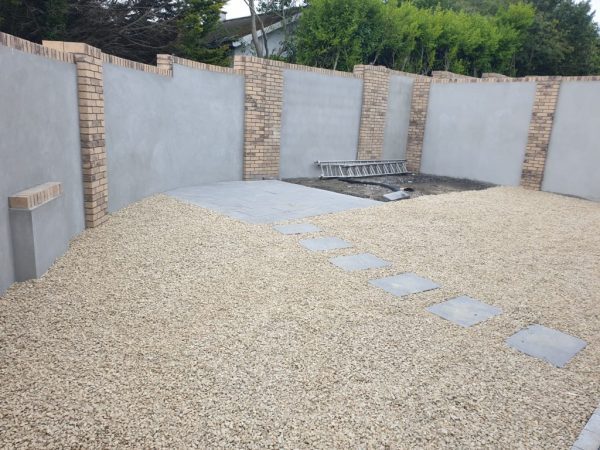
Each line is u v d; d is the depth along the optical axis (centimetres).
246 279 435
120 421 232
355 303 393
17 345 300
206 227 604
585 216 823
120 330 326
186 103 856
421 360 307
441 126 1284
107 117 623
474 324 366
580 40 2777
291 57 1764
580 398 274
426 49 1733
